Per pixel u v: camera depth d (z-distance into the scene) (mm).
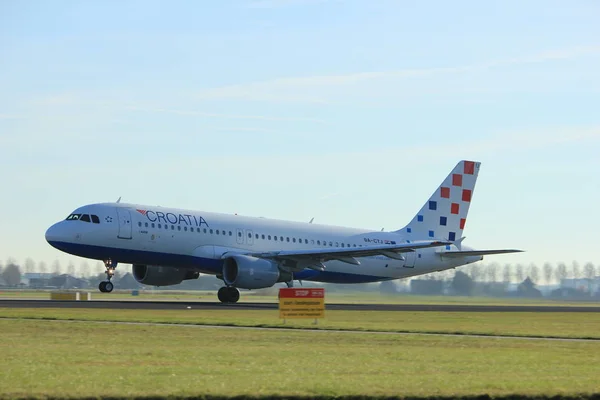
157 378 51750
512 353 70438
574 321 122625
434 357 65750
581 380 54125
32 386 48125
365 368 58156
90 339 75438
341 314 128375
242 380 51625
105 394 46250
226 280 157125
